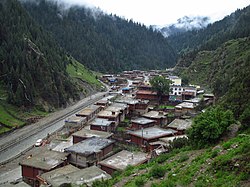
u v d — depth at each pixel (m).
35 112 105.50
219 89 106.94
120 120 94.88
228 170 24.12
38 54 127.00
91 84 168.38
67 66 177.88
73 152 57.06
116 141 71.06
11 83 109.81
